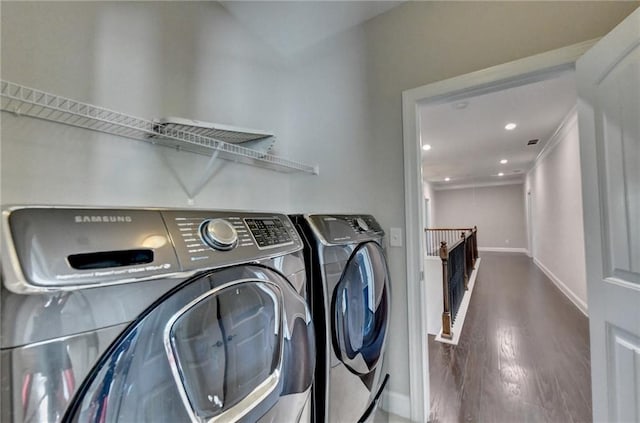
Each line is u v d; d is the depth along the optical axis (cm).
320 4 171
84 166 108
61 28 102
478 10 150
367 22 187
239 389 72
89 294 48
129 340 52
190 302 62
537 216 701
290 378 88
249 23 184
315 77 210
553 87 283
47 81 98
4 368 40
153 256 58
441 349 257
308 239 116
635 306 96
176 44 143
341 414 116
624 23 100
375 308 147
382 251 161
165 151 136
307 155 212
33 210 48
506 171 782
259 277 81
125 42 122
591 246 114
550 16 133
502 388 195
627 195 99
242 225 86
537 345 260
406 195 170
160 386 56
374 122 184
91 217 54
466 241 497
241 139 157
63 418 44
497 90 153
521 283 506
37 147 96
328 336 111
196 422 60
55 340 44
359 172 190
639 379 95
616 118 103
